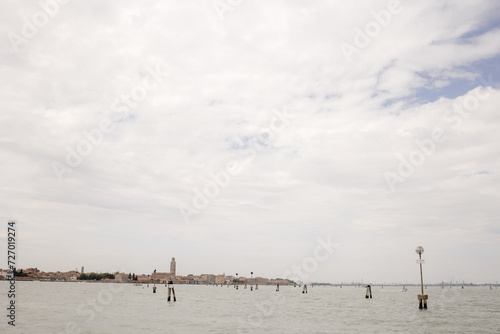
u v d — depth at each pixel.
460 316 54.56
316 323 45.69
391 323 45.84
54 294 114.25
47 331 36.56
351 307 74.38
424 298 64.31
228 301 96.38
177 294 148.38
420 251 60.56
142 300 93.81
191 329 39.66
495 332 38.28
